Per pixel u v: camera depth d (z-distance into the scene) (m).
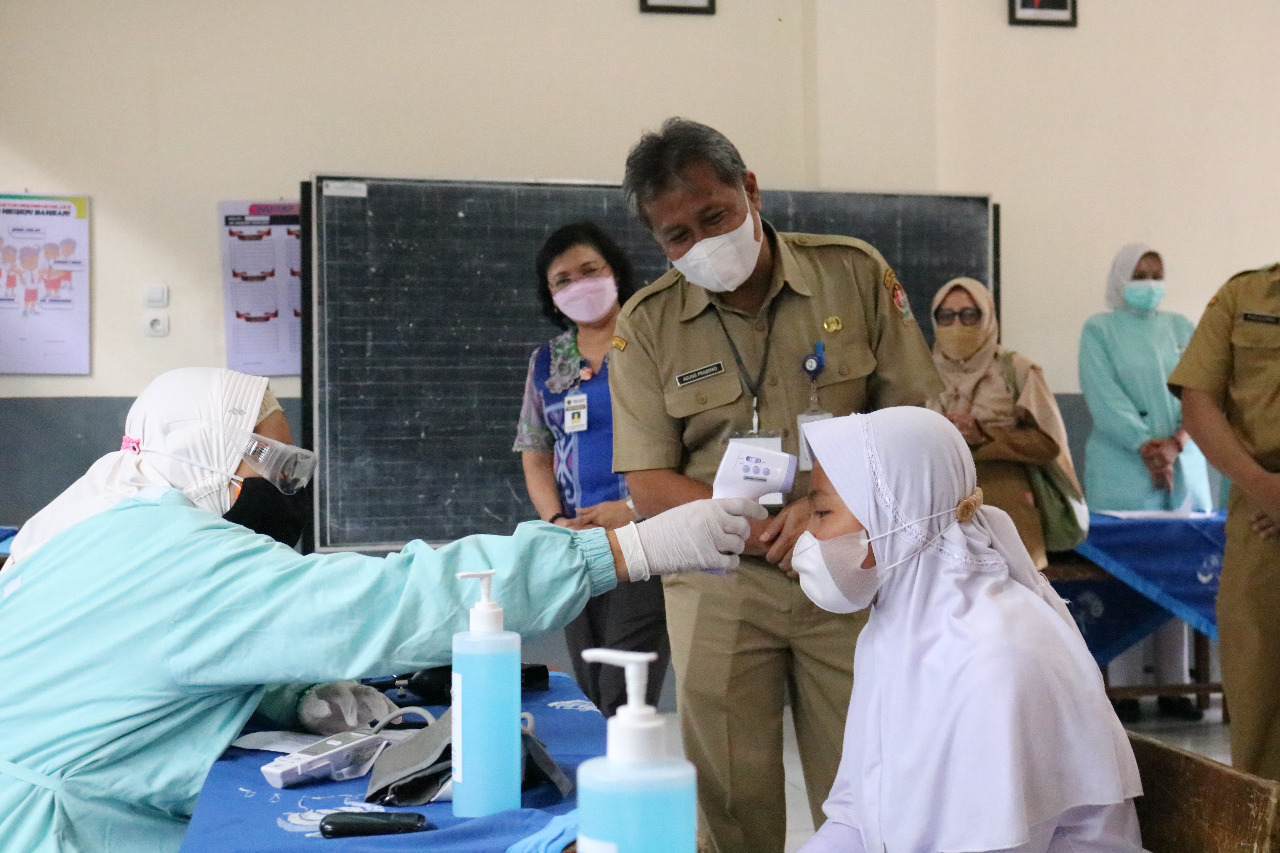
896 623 1.34
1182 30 4.63
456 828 0.96
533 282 3.92
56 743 1.24
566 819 0.93
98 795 1.24
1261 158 4.71
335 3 4.06
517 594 1.21
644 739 0.68
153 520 1.31
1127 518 3.74
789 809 3.03
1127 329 4.13
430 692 1.53
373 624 1.21
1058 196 4.54
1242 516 2.46
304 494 1.55
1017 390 3.65
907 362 1.93
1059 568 3.73
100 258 3.96
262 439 1.45
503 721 1.03
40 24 3.91
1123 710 4.20
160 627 1.24
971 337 3.71
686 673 1.88
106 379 3.97
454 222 3.88
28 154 3.92
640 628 2.75
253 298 4.03
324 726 1.35
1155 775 1.20
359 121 4.08
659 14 4.26
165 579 1.26
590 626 2.88
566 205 3.94
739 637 1.85
